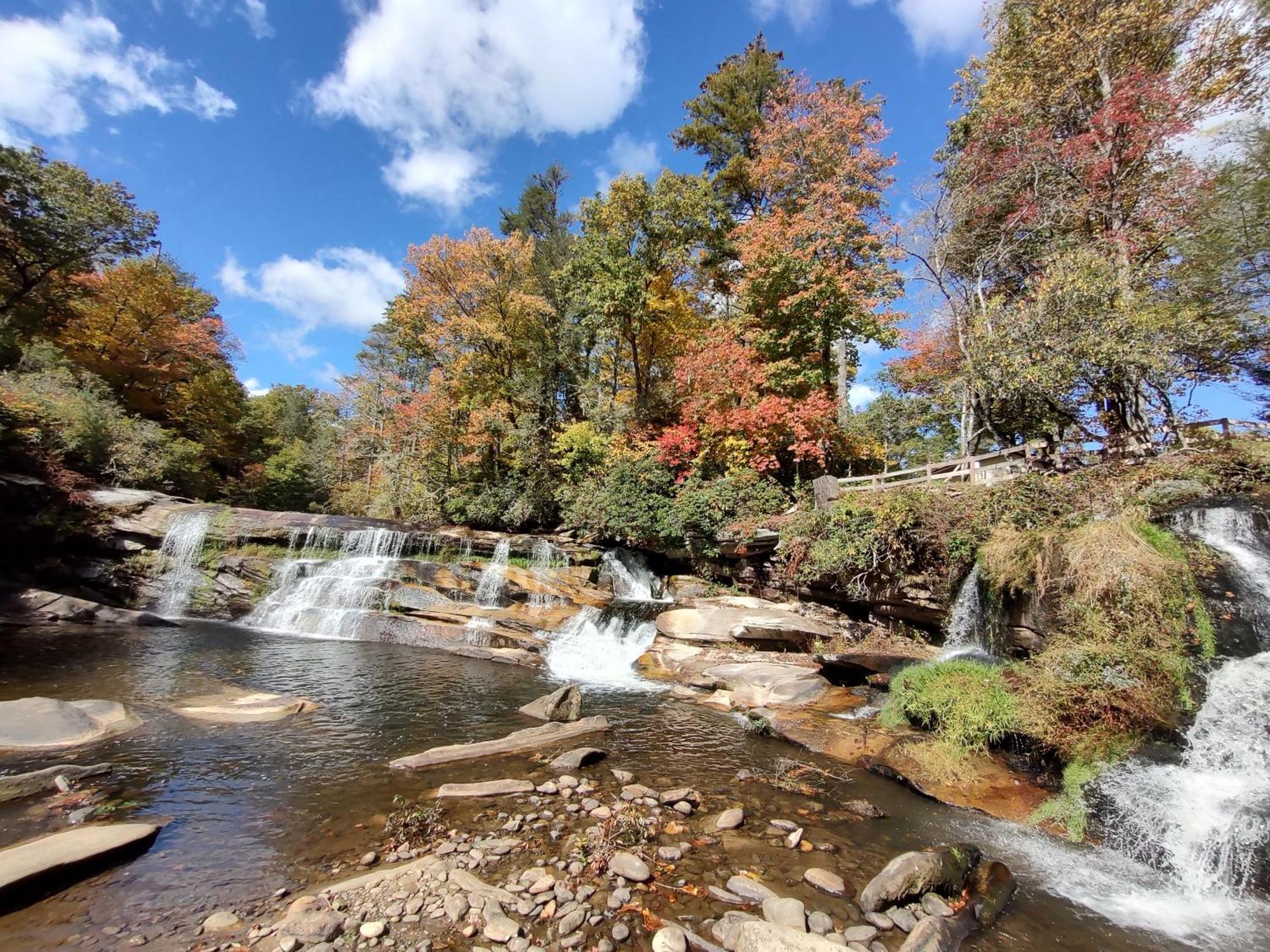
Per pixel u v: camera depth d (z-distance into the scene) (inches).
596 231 860.6
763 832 206.1
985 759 254.1
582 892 161.5
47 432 634.2
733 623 469.7
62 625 497.4
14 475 575.8
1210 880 177.8
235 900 153.7
